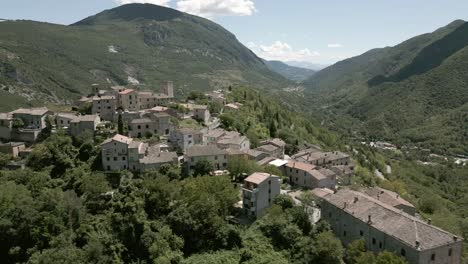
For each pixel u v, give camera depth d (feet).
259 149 561.84
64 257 301.02
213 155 460.96
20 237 345.31
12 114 542.57
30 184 408.87
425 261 278.26
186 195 378.32
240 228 357.00
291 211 367.04
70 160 461.37
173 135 513.04
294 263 316.40
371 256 288.10
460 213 618.85
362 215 332.19
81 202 378.12
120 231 340.18
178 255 324.19
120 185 397.39
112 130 526.98
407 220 307.78
